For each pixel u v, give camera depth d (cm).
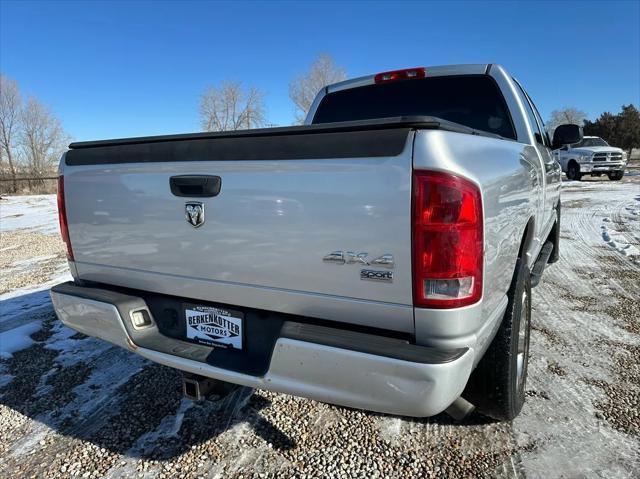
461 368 159
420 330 165
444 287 159
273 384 185
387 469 219
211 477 217
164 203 216
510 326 214
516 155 240
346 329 180
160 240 221
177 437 249
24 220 1202
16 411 279
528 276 251
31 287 551
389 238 162
